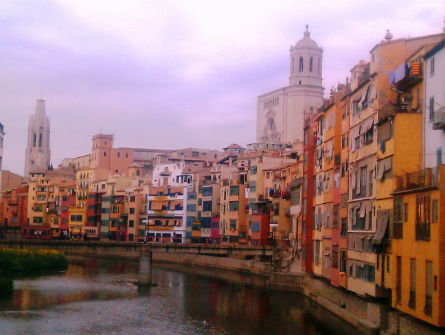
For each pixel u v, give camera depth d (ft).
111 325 210.38
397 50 183.32
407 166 163.94
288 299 271.69
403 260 156.04
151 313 235.61
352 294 207.31
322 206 255.70
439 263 133.80
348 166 213.46
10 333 192.44
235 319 222.69
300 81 647.97
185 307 250.57
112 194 639.76
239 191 472.03
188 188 551.59
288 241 365.20
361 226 194.90
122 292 296.10
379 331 172.45
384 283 171.32
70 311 235.81
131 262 491.31
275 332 199.31
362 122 197.67
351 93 211.82
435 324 134.92
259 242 409.49
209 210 517.55
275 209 398.21
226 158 593.83
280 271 321.93
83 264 459.32
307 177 283.59
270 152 510.58
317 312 234.58
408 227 152.97
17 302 252.42
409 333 150.51
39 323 209.67
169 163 632.38
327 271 243.19
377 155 179.83
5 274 355.56
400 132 164.55
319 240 261.03
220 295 286.25
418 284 145.59
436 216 136.26
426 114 161.89
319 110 271.08
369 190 187.93
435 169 153.48
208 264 456.45
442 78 152.05
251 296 282.36
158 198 574.15
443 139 149.79
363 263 190.90
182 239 545.03
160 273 398.21
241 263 410.31
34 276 354.13
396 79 173.37
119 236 617.62
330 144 241.76
